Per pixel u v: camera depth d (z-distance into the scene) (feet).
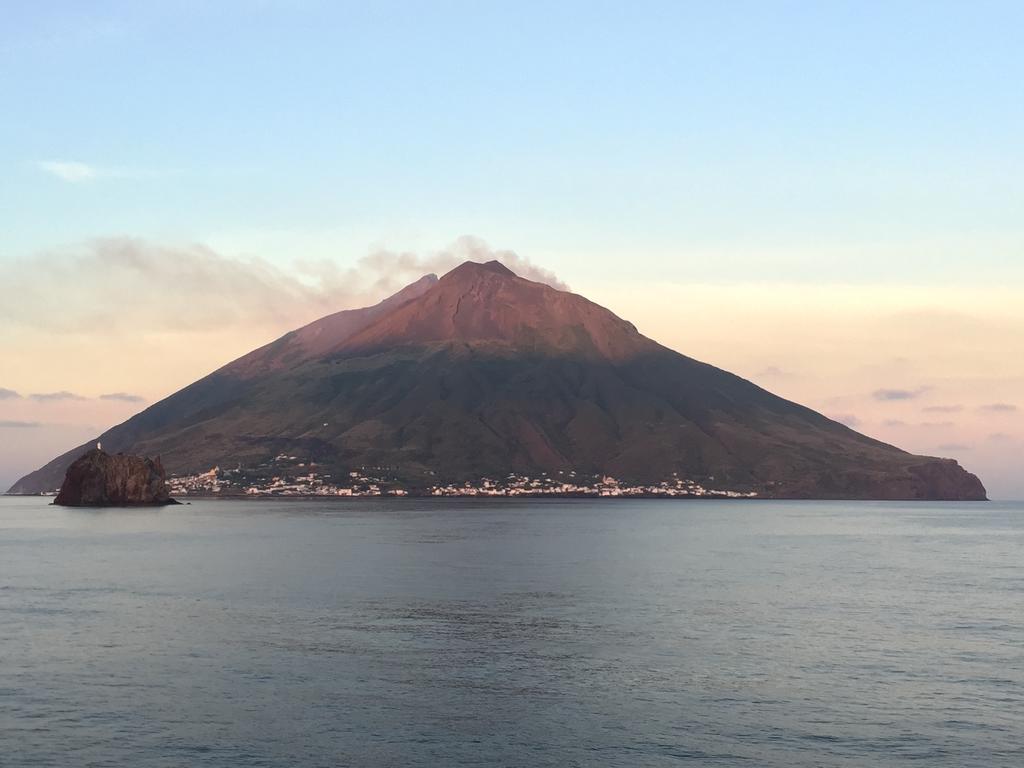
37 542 558.97
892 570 413.59
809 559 471.21
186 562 426.51
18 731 156.25
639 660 206.08
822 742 153.07
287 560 438.40
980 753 148.77
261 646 219.00
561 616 263.70
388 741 152.66
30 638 227.81
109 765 142.20
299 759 144.87
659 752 148.46
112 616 261.03
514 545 547.08
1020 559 482.28
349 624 248.93
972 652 216.54
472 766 142.61
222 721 161.68
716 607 283.18
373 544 546.67
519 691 180.65
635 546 551.18
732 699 175.52
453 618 259.39
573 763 143.95
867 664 203.31
